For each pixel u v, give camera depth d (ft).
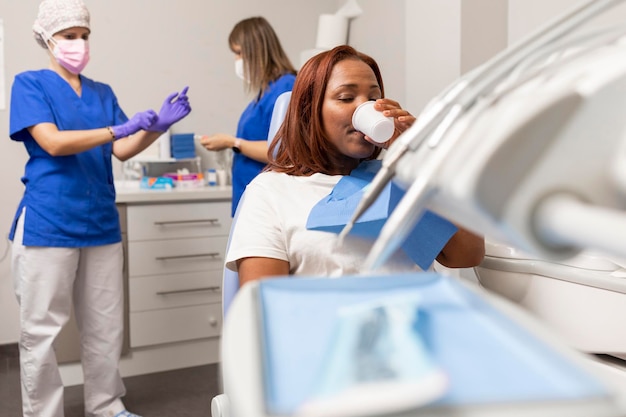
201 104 9.98
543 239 0.91
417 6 7.89
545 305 3.42
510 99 1.04
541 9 6.70
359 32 10.09
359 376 0.94
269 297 1.31
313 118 3.66
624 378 2.97
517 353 1.03
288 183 3.61
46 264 6.38
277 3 10.43
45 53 8.96
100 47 9.31
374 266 1.12
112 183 6.96
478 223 0.99
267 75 7.35
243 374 0.98
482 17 7.23
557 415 0.88
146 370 8.52
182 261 8.50
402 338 1.07
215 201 8.66
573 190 0.91
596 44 1.15
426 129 1.25
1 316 9.12
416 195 1.05
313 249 3.40
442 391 0.90
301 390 0.91
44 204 6.33
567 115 0.89
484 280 3.94
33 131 6.24
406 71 8.26
